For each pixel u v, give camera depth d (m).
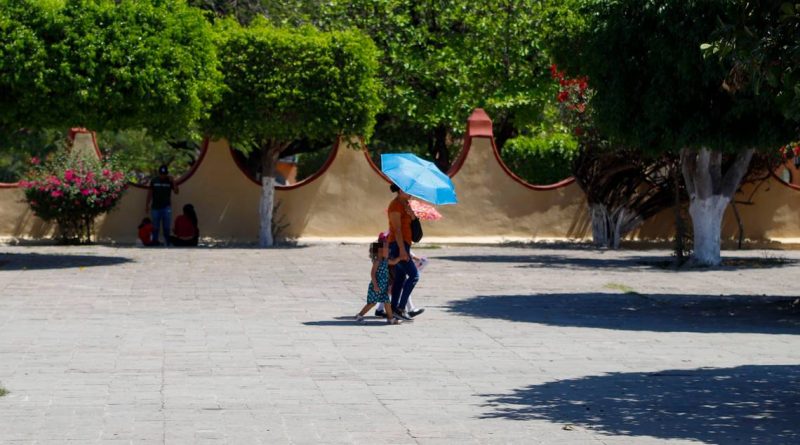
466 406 9.12
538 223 32.66
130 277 20.47
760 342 13.33
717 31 10.99
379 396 9.50
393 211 14.60
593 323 15.09
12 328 13.61
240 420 8.44
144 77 22.28
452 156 40.31
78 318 14.66
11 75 21.69
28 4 21.88
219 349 12.06
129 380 10.10
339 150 31.27
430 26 35.31
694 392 9.84
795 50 10.33
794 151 29.09
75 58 22.02
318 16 35.12
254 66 27.64
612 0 17.48
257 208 30.94
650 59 17.12
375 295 14.54
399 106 33.88
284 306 16.31
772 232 33.88
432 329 14.12
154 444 7.62
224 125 27.92
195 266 23.02
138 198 30.19
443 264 24.95
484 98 34.84
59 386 9.77
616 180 31.25
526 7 34.56
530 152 36.12
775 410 9.03
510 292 19.11
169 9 23.62
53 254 25.83
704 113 16.95
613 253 29.20
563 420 8.59
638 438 7.98
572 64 20.67
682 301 18.05
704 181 24.88
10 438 7.75
